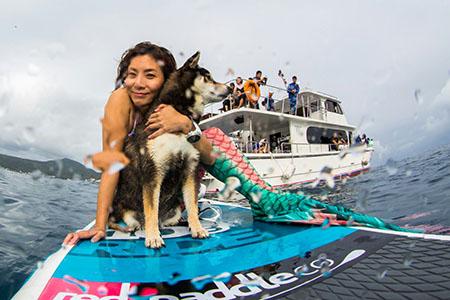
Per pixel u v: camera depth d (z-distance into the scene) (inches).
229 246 53.4
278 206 73.7
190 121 62.0
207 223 75.5
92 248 52.9
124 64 67.7
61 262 45.4
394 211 120.0
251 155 308.3
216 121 340.8
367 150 429.7
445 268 34.7
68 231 92.2
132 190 64.6
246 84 317.1
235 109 303.6
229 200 217.0
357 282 33.3
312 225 66.0
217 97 74.1
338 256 43.8
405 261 38.7
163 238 60.4
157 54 65.9
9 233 83.4
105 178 62.8
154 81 64.6
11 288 49.2
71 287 36.3
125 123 63.6
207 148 68.0
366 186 221.6
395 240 49.3
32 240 79.0
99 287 36.4
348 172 401.7
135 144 63.2
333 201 169.6
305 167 355.6
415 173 256.7
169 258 47.4
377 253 43.4
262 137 398.9
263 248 51.1
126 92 65.6
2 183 168.6
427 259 38.7
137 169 62.6
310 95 427.5
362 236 54.1
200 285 36.5
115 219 69.9
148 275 40.1
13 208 118.8
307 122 385.1
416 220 98.9
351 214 70.5
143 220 66.7
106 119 62.0
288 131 383.6
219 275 39.5
